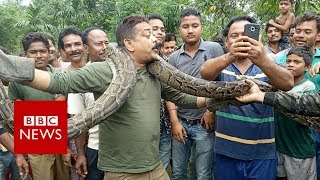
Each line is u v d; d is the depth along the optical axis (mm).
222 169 1465
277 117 1556
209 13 4188
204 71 1240
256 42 1096
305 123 1361
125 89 1097
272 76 1139
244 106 1393
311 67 1541
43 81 1033
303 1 3053
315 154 1608
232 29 1396
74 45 1789
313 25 1814
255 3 4340
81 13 5945
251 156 1403
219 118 1446
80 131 1059
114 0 5648
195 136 1773
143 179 1176
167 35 2479
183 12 1786
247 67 1398
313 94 1151
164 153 1909
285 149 1563
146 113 1164
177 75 1210
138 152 1155
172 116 1768
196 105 1317
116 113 1148
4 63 998
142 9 4184
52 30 6047
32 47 1540
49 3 6520
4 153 1697
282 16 2588
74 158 1630
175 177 1874
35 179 1561
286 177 1598
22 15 10555
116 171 1166
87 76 1096
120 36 1183
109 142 1172
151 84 1197
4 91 1100
